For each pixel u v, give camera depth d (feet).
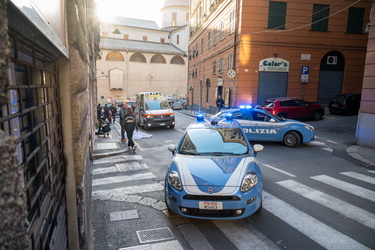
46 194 6.60
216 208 13.91
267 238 13.70
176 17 188.14
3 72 2.44
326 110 67.36
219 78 77.87
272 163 27.66
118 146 36.24
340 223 15.11
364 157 29.73
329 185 21.07
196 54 109.40
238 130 19.86
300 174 23.97
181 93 169.17
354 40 66.90
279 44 63.77
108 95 152.46
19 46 4.88
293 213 16.33
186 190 14.26
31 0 4.01
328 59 67.46
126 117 34.19
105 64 151.23
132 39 176.24
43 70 6.72
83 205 9.96
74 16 9.22
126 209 17.12
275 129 35.14
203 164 16.03
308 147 35.24
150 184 21.84
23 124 5.24
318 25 64.95
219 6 77.61
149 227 14.89
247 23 62.23
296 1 63.21
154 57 163.12
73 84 9.39
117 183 22.11
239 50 62.95
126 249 12.85
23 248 2.58
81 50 11.33
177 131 52.42
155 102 56.44
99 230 14.56
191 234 14.17
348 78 68.44
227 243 13.34
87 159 14.79
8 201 2.35
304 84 66.13
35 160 5.64
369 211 16.56
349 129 47.01
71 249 9.70
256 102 64.69
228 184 14.34
